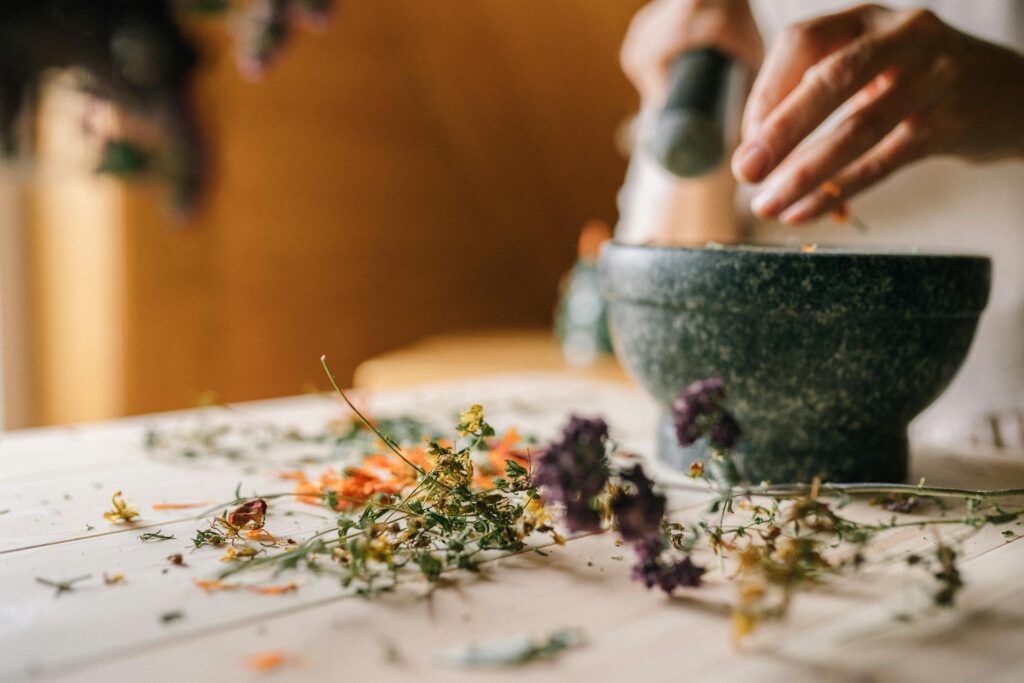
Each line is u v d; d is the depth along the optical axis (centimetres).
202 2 112
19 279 143
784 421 50
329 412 68
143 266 134
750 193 84
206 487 52
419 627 37
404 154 170
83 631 37
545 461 39
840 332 47
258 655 36
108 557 43
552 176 177
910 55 51
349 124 158
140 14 111
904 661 35
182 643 36
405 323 175
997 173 74
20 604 39
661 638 37
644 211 88
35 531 45
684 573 39
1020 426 72
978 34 73
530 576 41
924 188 77
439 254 180
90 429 63
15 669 35
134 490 51
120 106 117
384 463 51
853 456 50
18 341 144
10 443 60
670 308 50
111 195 130
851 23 53
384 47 160
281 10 99
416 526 43
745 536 45
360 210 164
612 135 160
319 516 47
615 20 136
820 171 52
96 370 136
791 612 38
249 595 39
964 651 36
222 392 147
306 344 158
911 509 49
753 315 48
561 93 157
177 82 122
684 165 59
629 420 67
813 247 56
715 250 48
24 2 99
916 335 48
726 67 62
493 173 181
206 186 137
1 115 109
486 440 57
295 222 153
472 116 170
